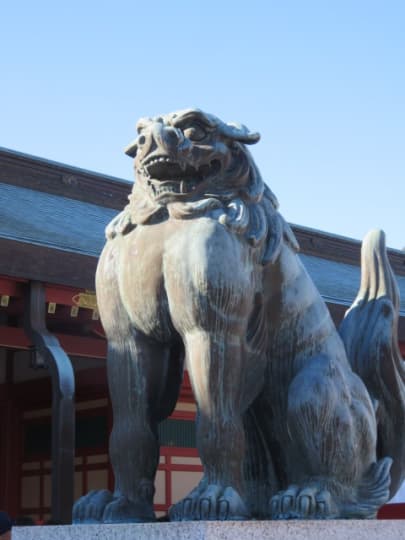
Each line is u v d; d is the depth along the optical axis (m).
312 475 3.03
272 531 2.58
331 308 11.59
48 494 13.25
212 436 2.85
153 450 3.09
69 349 10.66
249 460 3.28
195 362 2.89
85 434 13.06
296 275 3.15
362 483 3.14
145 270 2.98
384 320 3.50
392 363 3.48
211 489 2.78
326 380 3.05
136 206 3.08
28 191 13.89
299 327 3.13
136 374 3.09
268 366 3.16
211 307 2.85
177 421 12.23
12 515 13.58
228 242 2.90
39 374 13.50
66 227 11.88
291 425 3.04
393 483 3.54
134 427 3.08
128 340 3.10
